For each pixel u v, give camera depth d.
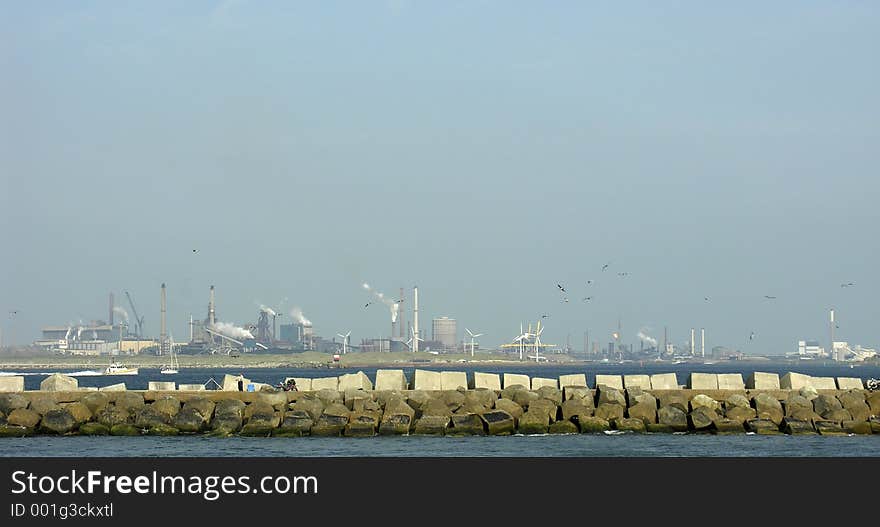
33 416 63.66
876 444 59.88
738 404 65.12
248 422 63.06
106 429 63.75
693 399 65.25
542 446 58.69
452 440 61.00
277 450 57.41
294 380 69.00
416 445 59.03
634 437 62.19
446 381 69.50
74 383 67.56
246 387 68.62
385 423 62.78
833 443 60.12
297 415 63.53
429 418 63.03
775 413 64.44
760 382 69.00
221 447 58.53
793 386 68.88
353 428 62.53
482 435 62.69
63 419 63.28
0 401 64.69
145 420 63.75
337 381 68.44
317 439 61.59
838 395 66.81
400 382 69.50
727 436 62.75
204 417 64.12
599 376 70.62
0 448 58.56
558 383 71.50
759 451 57.41
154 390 67.75
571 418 64.19
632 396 65.44
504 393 66.88
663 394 66.31
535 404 64.25
